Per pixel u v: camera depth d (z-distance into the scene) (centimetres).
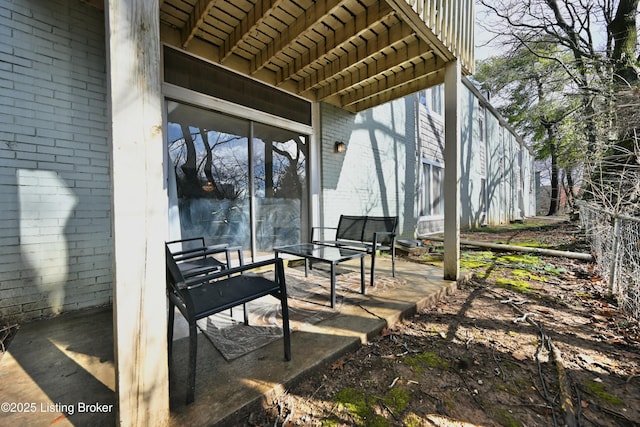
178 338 189
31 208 217
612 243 288
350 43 322
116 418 104
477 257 478
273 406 132
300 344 176
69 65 232
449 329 211
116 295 101
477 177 979
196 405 124
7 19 206
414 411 129
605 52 558
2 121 205
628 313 232
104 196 250
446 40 275
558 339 193
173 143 290
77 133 236
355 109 491
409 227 649
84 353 171
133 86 104
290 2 258
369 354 177
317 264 411
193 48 297
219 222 329
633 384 145
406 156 640
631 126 377
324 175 446
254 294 154
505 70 781
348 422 123
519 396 138
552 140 780
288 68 360
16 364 160
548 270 378
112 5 99
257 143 366
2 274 207
